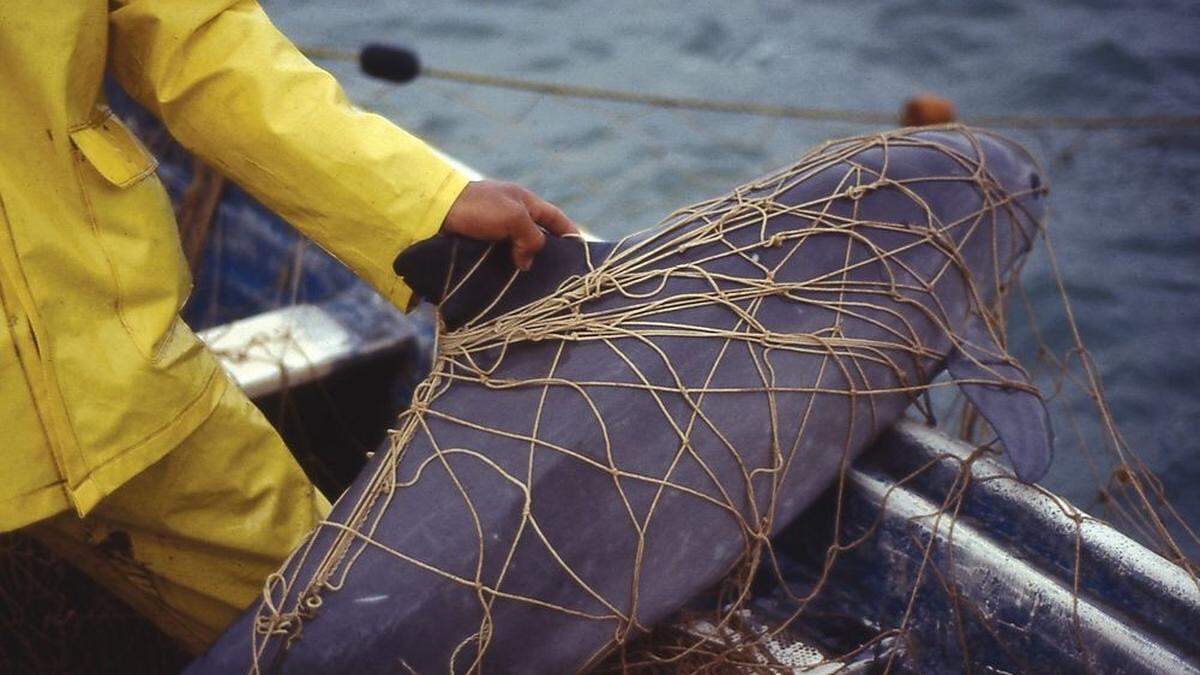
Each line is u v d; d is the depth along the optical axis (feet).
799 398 9.02
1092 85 29.99
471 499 8.38
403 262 8.24
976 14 32.96
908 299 9.64
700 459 8.66
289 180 8.19
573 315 9.11
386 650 8.08
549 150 26.99
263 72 7.98
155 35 7.85
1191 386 20.52
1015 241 10.76
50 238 7.62
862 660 9.01
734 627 9.27
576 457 8.46
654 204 25.27
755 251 9.56
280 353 12.87
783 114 18.66
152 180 8.17
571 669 8.32
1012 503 9.13
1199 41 31.40
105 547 8.97
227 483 8.67
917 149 10.56
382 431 13.41
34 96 7.44
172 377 8.13
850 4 33.71
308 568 8.36
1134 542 8.68
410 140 8.25
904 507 9.31
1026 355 21.48
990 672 8.95
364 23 32.42
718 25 32.81
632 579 8.41
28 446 7.82
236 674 8.12
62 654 10.84
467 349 9.11
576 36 32.24
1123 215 25.27
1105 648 8.27
